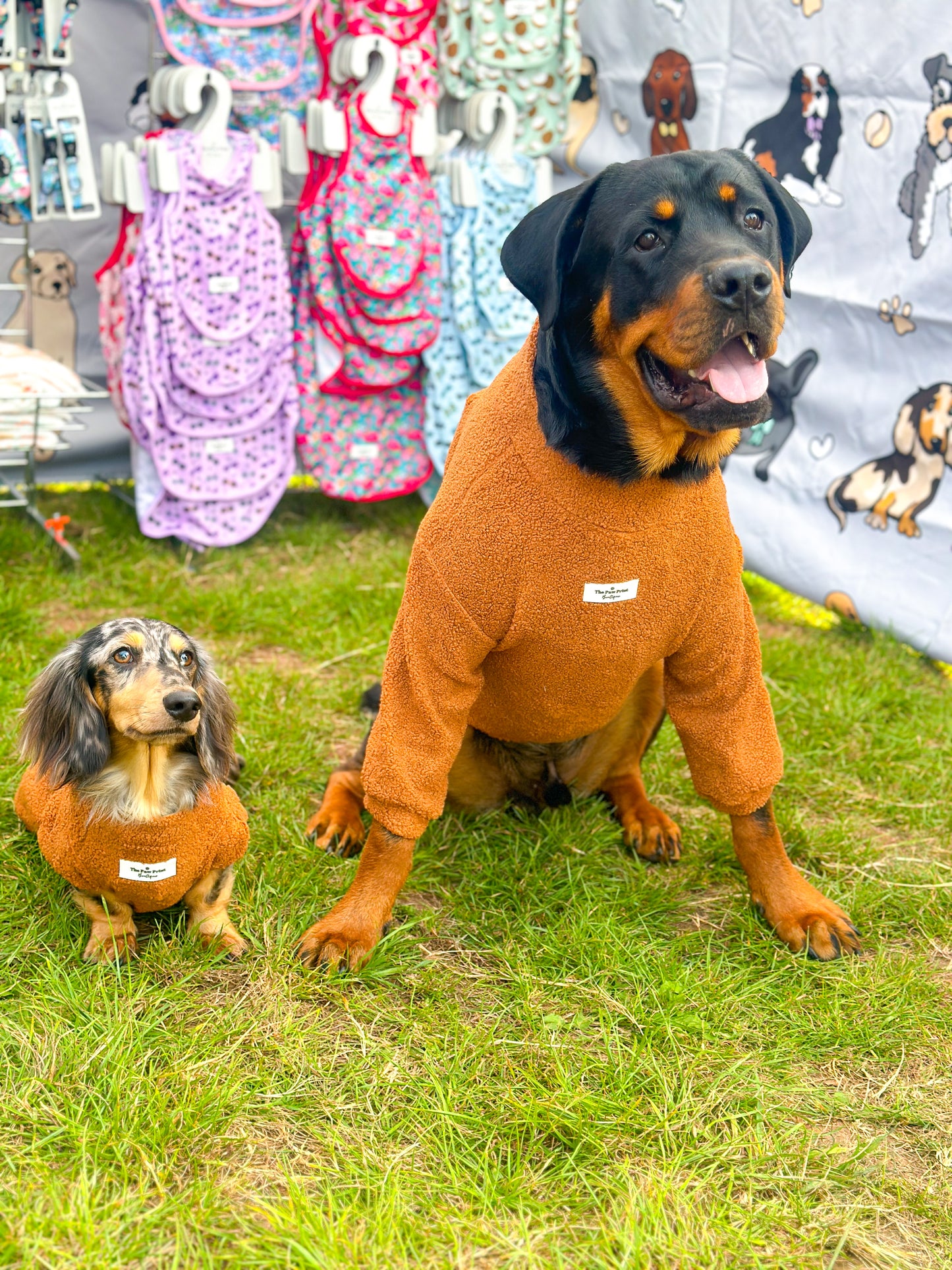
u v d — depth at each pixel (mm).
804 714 3965
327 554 5320
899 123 4422
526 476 2400
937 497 4457
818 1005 2564
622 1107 2213
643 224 2277
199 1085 2215
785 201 2518
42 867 2857
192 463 4996
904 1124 2271
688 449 2426
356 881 2705
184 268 4699
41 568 4770
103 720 2426
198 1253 1849
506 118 5188
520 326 5316
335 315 5047
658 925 2836
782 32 4766
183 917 2705
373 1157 2076
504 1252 1901
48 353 5863
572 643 2539
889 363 4598
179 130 4711
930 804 3484
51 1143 2064
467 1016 2506
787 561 5000
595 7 5477
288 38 4855
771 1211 2014
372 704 3521
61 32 4496
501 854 3080
